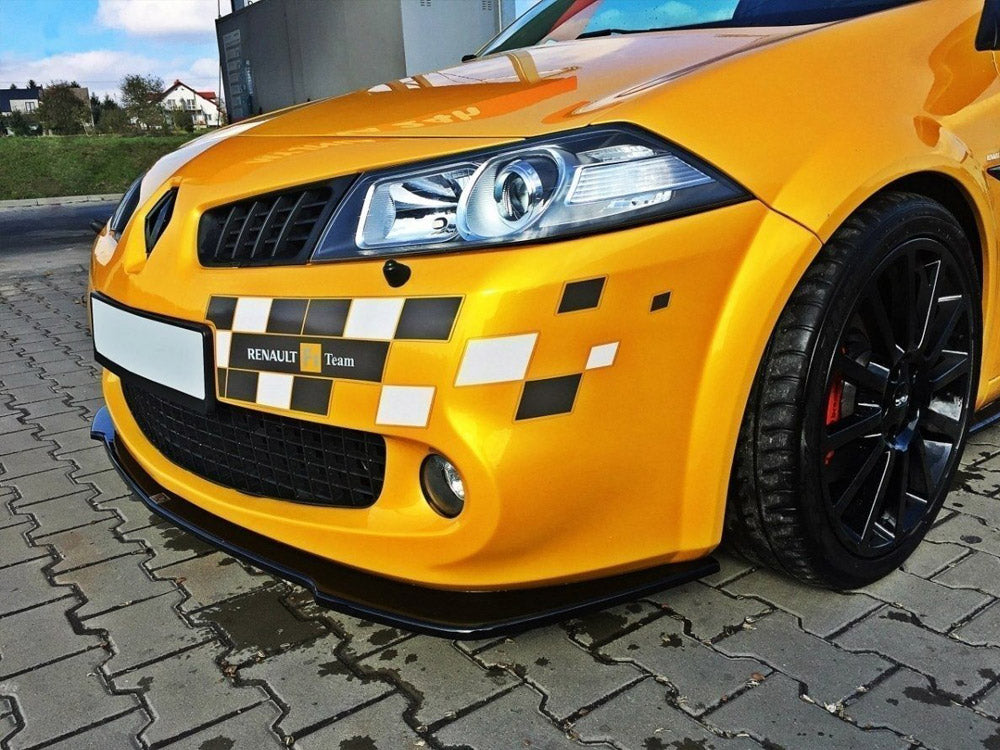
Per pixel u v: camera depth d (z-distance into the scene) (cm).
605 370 132
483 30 877
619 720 140
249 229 157
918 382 172
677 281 134
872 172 148
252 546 162
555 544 139
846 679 147
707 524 148
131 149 1998
